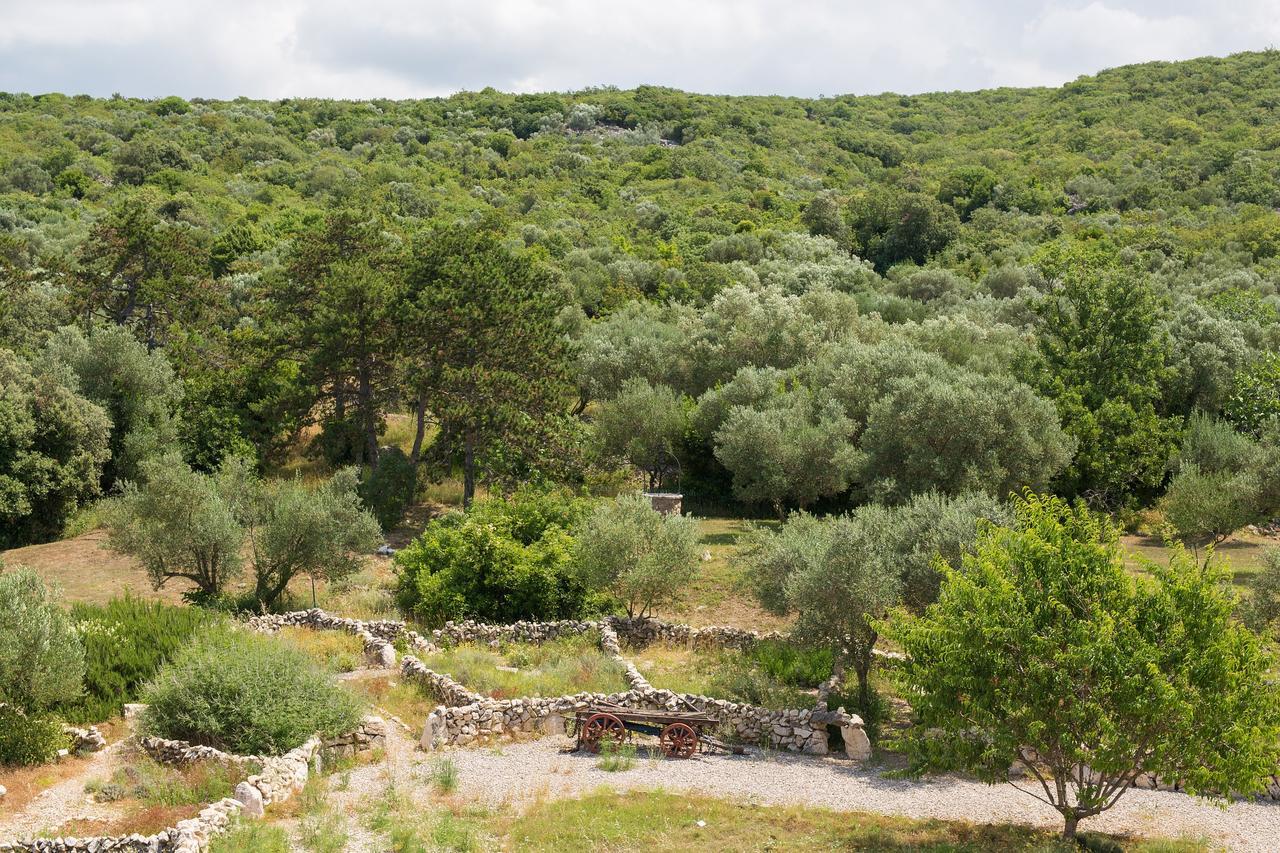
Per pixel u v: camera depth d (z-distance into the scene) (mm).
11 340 56312
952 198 118125
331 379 48500
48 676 20438
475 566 32500
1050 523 16531
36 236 85562
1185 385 51969
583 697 22719
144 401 52156
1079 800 15469
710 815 17203
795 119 194250
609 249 92312
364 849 15797
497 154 156250
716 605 33000
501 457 44781
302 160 144000
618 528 30312
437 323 44844
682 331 60000
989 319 66438
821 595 22734
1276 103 145625
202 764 18859
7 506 43500
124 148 129125
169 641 24938
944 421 38375
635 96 195250
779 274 83625
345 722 20844
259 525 34531
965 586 16406
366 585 35781
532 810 17453
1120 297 48938
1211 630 15094
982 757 16234
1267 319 58875
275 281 53812
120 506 32094
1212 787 18812
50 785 18609
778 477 40219
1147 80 171875
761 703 23344
